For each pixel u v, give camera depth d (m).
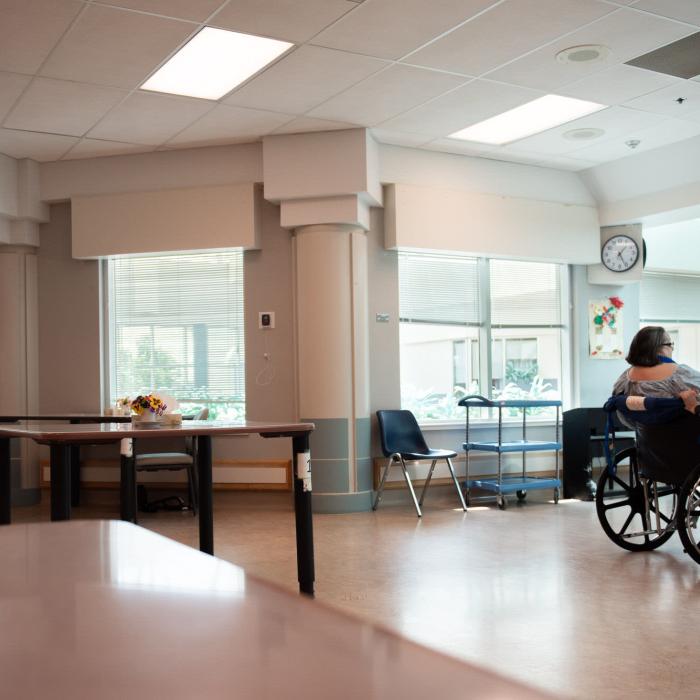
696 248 10.38
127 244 7.86
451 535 6.09
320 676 0.34
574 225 8.77
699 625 3.62
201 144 7.67
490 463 8.38
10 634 0.41
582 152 8.17
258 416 7.77
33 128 7.11
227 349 8.00
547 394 8.91
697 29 5.41
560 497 8.37
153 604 0.45
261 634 0.40
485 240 8.23
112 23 5.13
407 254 8.22
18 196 7.98
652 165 8.22
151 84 6.18
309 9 5.00
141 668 0.36
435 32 5.37
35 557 0.57
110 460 7.96
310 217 7.45
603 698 2.73
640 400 4.80
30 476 8.11
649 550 5.36
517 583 4.48
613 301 9.15
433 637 3.47
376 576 4.70
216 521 6.86
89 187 7.97
